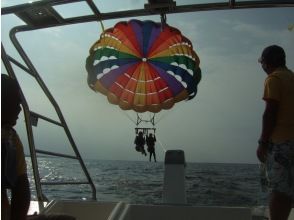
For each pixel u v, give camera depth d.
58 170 68.12
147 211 3.06
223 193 21.25
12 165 2.01
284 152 2.99
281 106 3.06
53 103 4.34
